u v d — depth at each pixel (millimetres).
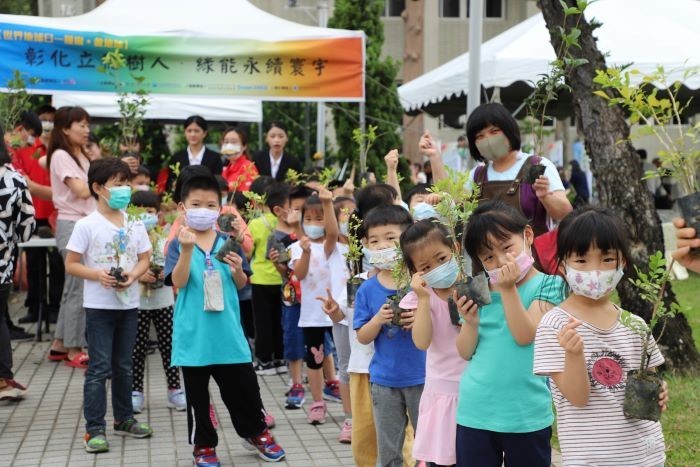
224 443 5855
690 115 13398
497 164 5070
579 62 5422
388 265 4336
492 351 3504
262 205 7625
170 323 6645
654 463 3150
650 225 6867
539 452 3480
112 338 5793
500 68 10086
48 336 9477
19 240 6363
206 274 5141
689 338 6977
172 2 9641
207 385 5234
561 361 3141
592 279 3057
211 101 13867
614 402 3119
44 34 8695
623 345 3174
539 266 4215
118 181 5805
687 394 6344
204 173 5277
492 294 3527
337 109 14438
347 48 9406
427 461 3938
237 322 5277
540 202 4871
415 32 23234
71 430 6172
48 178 9484
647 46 9914
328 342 6855
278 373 7902
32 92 8734
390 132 14211
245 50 9203
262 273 7629
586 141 7055
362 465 4766
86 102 13227
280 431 6121
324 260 6211
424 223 3844
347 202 6344
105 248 5695
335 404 6840
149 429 5945
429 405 3941
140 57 9031
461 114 15492
